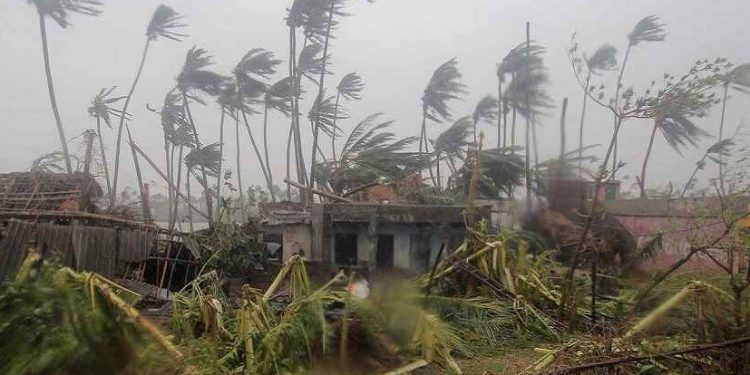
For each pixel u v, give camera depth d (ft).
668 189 62.39
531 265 35.86
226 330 24.81
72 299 17.17
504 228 38.68
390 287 26.45
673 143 46.47
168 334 21.84
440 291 32.96
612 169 31.71
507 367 24.50
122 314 17.95
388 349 23.45
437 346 23.95
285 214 45.57
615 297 34.65
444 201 53.62
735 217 23.66
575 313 30.60
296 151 100.83
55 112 81.76
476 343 27.55
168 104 99.45
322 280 36.99
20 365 15.56
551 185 44.34
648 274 36.70
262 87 98.73
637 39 56.75
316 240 41.68
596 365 18.57
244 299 23.89
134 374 16.84
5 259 32.71
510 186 49.16
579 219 42.86
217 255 39.75
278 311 25.36
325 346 22.26
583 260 36.73
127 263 39.27
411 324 24.23
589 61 35.70
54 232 34.37
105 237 36.88
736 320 21.86
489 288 32.35
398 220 41.55
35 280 17.66
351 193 52.80
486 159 49.37
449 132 75.46
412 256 41.98
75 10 80.53
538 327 29.30
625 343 21.68
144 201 64.39
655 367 19.67
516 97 61.26
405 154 65.00
